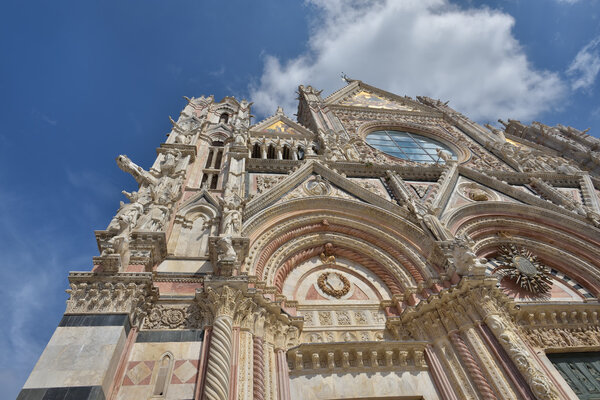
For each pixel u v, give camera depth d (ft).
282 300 35.17
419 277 38.70
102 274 26.76
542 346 34.58
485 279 33.30
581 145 79.36
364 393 29.25
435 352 32.40
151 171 47.01
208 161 59.82
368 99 109.19
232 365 24.82
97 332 23.48
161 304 28.99
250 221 40.19
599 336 36.47
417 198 51.31
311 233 44.19
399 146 80.84
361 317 36.96
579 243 47.57
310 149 62.64
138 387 23.17
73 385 20.35
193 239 37.60
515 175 62.95
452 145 82.69
